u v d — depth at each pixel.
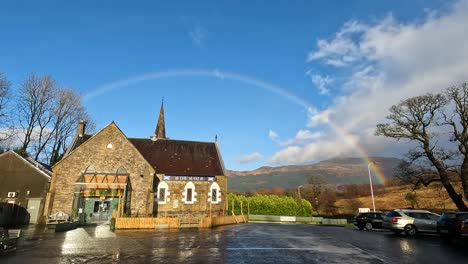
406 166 36.16
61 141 48.84
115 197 34.59
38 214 33.69
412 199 49.56
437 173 34.22
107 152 35.88
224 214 42.91
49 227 25.41
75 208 32.84
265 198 53.97
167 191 40.59
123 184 34.41
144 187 36.25
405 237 21.50
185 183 41.69
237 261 12.52
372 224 30.19
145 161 37.03
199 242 18.53
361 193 78.75
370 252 14.73
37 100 45.09
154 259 12.91
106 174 34.81
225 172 44.91
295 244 17.72
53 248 15.91
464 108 32.66
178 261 12.50
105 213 34.09
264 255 13.92
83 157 34.97
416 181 36.41
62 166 34.03
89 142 35.62
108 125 36.78
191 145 49.00
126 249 15.62
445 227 19.58
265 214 52.50
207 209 41.59
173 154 46.06
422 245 17.14
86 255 13.85
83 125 42.75
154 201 39.66
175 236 21.94
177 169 43.16
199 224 30.86
